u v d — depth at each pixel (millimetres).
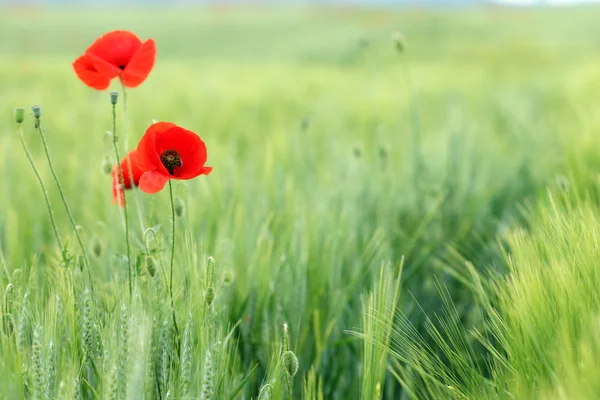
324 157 2912
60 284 1467
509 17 25375
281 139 2770
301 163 2629
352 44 18016
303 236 1741
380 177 2246
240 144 3369
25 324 1424
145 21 28922
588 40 17484
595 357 1344
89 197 2113
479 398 1412
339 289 1700
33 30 25125
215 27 26281
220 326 1453
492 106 4555
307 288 1656
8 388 1344
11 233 1806
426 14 27891
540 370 1391
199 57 18766
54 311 1412
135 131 3160
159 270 1469
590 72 5316
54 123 3496
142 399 1354
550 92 5496
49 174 2195
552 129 3275
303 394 1543
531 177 2459
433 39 19438
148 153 1405
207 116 4027
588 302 1422
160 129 1423
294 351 1586
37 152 2830
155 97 4910
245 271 1696
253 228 1810
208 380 1367
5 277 1500
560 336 1377
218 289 1505
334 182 2238
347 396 1614
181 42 22438
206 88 5590
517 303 1438
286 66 11039
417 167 2406
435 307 1816
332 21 26828
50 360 1381
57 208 2062
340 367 1651
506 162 2736
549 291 1438
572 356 1349
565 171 2139
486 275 1816
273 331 1617
